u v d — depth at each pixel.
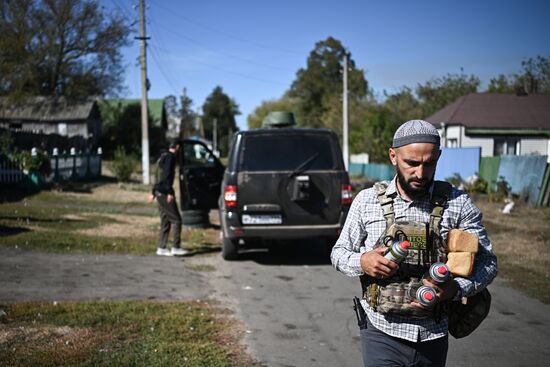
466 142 24.61
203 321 5.11
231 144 8.26
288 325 5.18
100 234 9.86
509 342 4.79
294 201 7.73
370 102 48.00
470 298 2.43
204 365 4.03
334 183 7.79
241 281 6.98
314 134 7.93
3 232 9.25
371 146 35.69
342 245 2.53
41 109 42.84
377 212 2.42
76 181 21.06
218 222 12.41
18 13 36.94
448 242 2.25
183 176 11.21
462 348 4.64
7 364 3.87
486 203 15.92
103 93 46.38
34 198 15.08
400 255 2.18
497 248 9.10
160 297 5.99
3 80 33.16
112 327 4.78
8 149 18.00
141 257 8.17
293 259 8.50
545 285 6.70
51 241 8.70
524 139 24.69
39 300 5.58
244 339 4.74
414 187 2.31
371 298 2.36
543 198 14.98
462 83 42.00
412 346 2.34
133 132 47.03
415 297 2.21
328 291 6.53
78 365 3.92
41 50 40.41
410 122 2.36
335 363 4.26
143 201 16.19
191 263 7.98
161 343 4.45
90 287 6.25
